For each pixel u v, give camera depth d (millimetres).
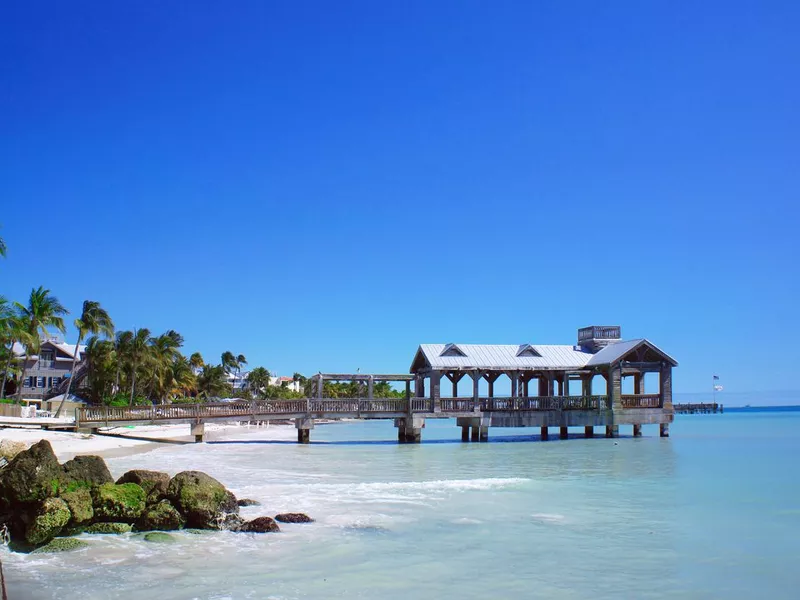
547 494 21781
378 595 11305
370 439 56812
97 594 11164
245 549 14148
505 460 34344
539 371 54125
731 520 17766
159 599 10953
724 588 11961
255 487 22453
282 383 162625
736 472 28641
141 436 49188
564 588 11844
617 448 43094
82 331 66750
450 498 20641
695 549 14633
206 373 115250
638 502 20438
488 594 11453
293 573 12484
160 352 86188
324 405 48031
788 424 100188
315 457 36062
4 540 14234
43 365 83250
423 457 36250
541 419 49250
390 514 17953
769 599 11391
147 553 13719
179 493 16016
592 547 14727
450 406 48094
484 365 48750
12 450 19297
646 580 12383
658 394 51250
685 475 27422
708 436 60562
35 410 61969
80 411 44281
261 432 70812
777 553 14352
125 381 83125
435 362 48219
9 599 10867
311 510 18328
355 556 13734
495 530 16234
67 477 15828
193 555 13625
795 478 26453
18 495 14461
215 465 30719
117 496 15664
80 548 13992
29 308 63375
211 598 11008
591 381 54406
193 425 46312
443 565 13156
